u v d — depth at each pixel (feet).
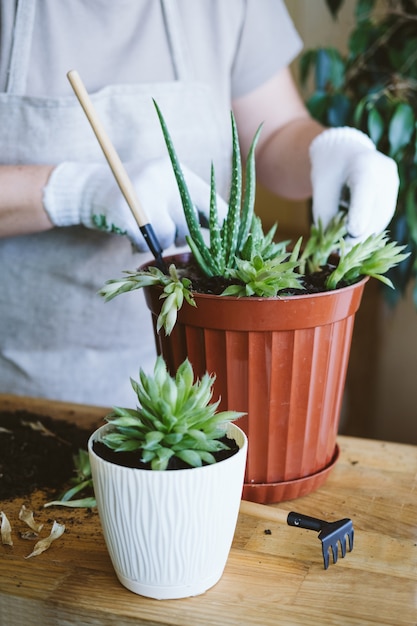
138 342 3.64
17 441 2.64
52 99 3.09
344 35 5.30
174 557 1.81
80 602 1.86
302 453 2.31
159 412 1.79
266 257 2.28
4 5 3.04
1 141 3.16
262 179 3.83
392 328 5.43
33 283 3.41
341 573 1.97
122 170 2.25
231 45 3.53
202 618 1.80
